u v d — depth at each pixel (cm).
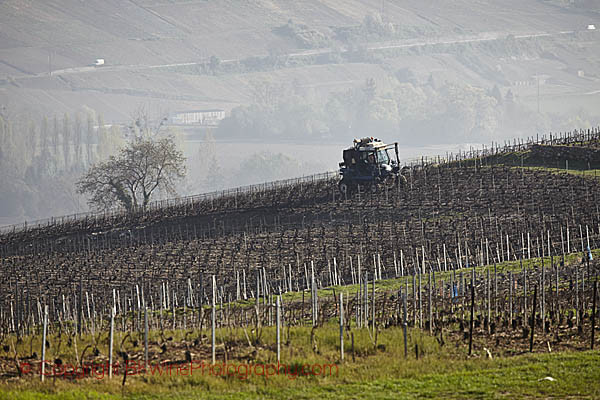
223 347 9012
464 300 11369
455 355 8575
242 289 15438
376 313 11219
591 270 13088
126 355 8569
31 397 6994
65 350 9300
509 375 7438
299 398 6962
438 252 16088
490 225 18050
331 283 15175
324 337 9319
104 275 18162
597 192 19650
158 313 13475
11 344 9900
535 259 15062
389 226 19425
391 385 7275
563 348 8750
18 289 17450
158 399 7031
